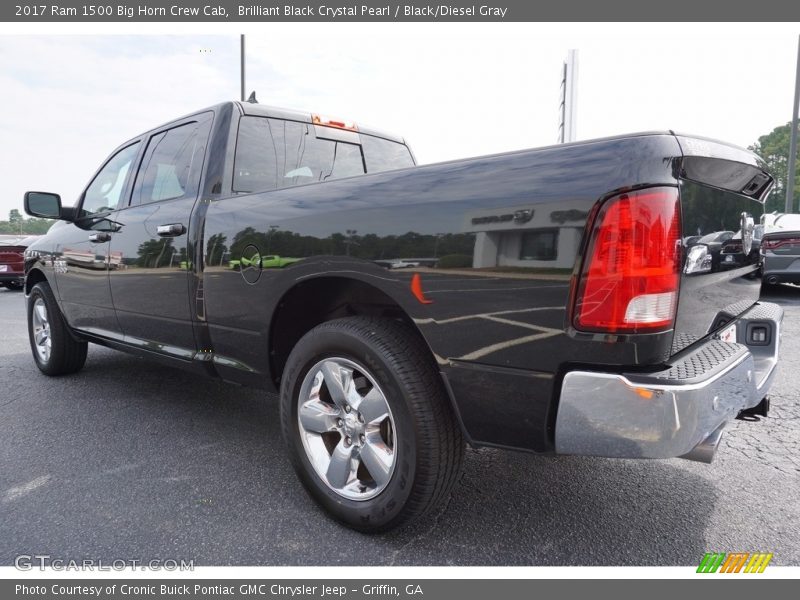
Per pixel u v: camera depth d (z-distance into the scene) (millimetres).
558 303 1602
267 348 2461
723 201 1963
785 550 2045
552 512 2311
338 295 2459
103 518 2273
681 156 1604
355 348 2033
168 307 2982
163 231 2941
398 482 1959
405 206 1948
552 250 1610
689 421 1522
